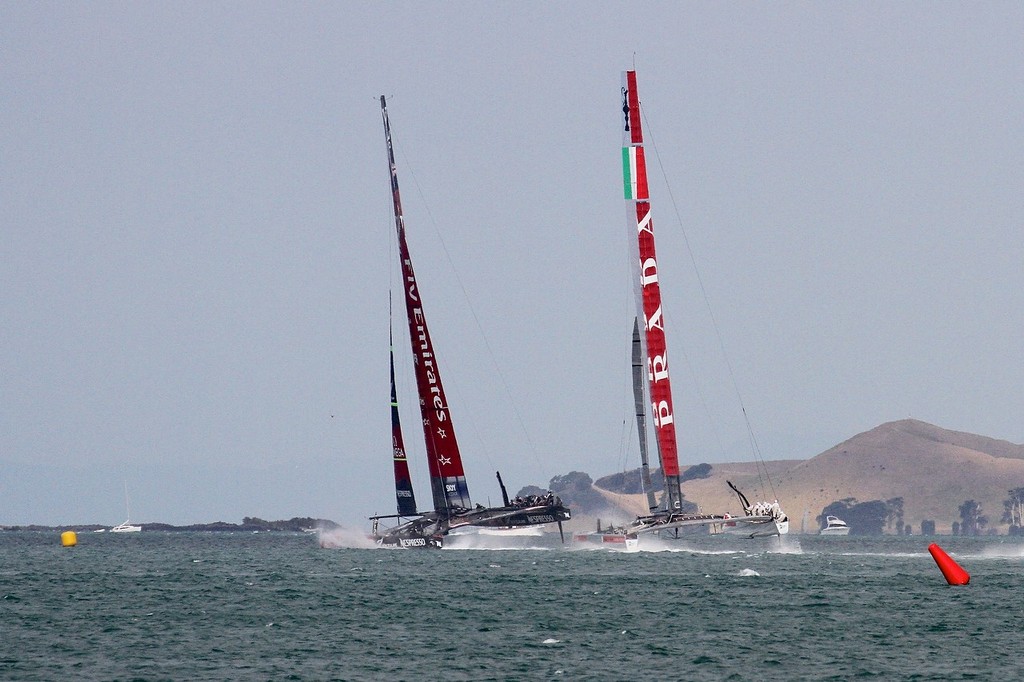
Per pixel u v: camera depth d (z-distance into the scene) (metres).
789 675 155.88
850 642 179.75
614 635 186.50
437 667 161.25
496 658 167.62
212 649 175.75
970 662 164.25
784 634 186.75
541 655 169.88
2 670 160.38
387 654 171.12
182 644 180.38
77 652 174.00
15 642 183.00
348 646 177.75
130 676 156.00
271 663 164.50
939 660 165.75
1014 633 187.12
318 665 162.88
